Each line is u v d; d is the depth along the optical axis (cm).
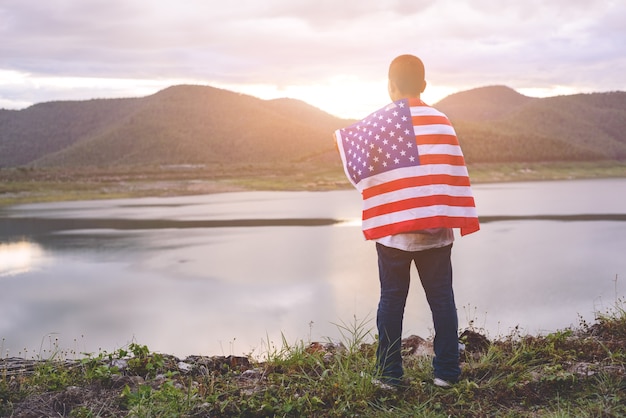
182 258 3078
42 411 332
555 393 346
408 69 351
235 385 370
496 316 1705
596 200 7075
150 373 395
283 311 1878
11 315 1880
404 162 335
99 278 2556
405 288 351
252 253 3212
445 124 344
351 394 341
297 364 397
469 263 2780
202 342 1488
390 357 355
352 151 345
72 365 405
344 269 2678
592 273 2467
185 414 327
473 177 14538
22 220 5588
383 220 337
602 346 402
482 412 326
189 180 12512
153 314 1867
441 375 355
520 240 3556
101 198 9044
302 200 8019
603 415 309
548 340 423
